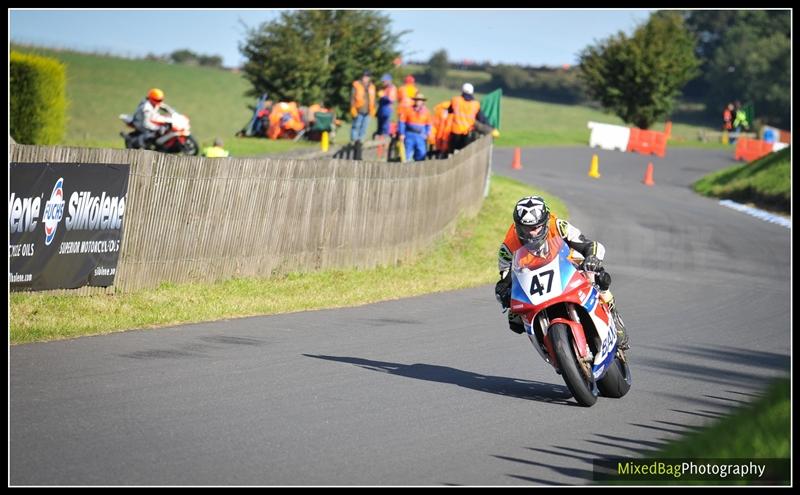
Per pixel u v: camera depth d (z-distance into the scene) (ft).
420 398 90.43
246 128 438.40
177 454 68.74
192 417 78.74
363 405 86.28
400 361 108.88
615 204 328.49
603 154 550.36
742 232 277.23
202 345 110.22
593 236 256.11
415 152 276.62
